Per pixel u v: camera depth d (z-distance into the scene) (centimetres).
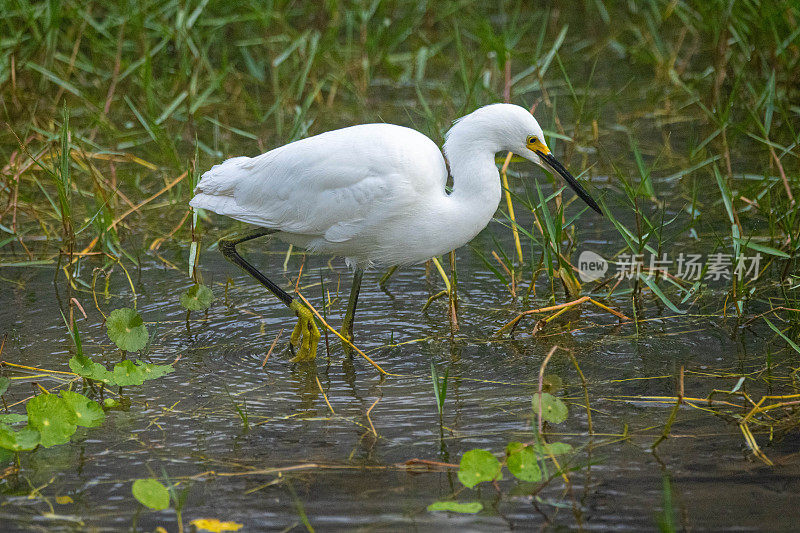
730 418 792
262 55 1902
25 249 1170
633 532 632
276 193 926
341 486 699
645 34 1966
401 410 823
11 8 1675
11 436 749
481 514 657
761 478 694
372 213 891
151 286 1115
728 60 1706
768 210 1148
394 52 1925
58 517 661
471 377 888
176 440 774
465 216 900
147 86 1534
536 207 1073
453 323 996
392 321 1026
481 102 1569
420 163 878
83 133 1495
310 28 1877
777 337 951
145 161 1478
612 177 1396
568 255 1158
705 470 709
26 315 1027
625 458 730
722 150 1462
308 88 1733
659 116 1627
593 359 916
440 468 721
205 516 660
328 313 1051
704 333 968
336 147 899
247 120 1650
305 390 867
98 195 1233
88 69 1708
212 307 1062
